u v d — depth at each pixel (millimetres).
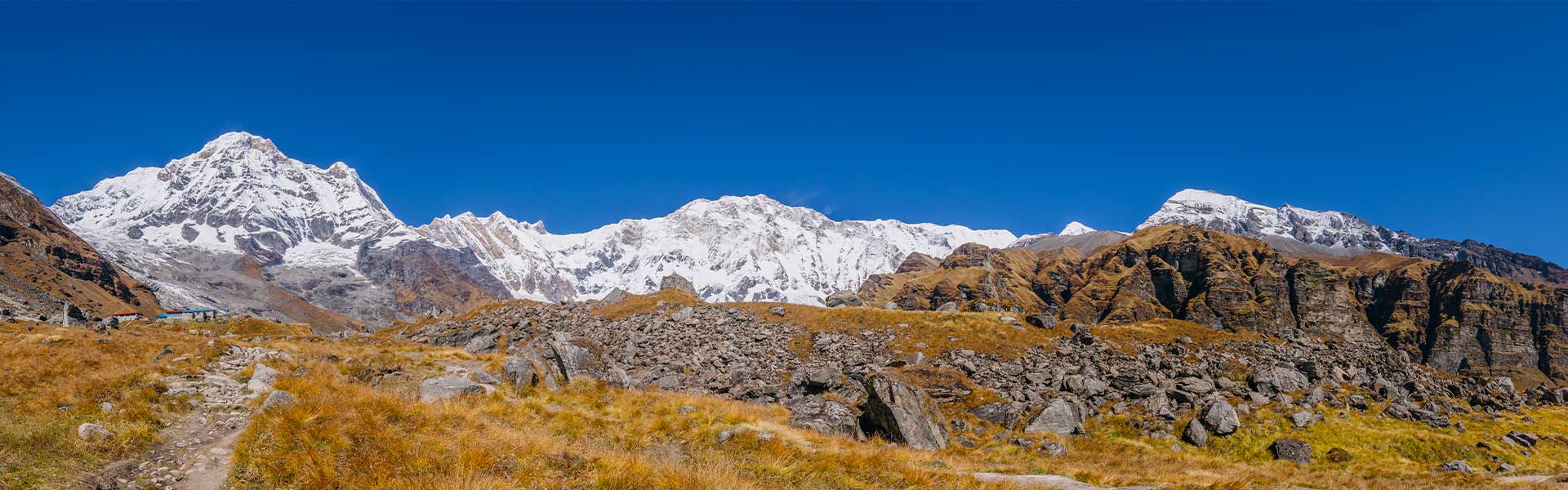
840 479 25453
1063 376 77312
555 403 37719
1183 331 104562
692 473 21609
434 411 26797
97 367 34219
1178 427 64062
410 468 19359
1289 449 59094
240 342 50094
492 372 42781
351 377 38938
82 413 24469
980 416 63750
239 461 20250
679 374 74000
